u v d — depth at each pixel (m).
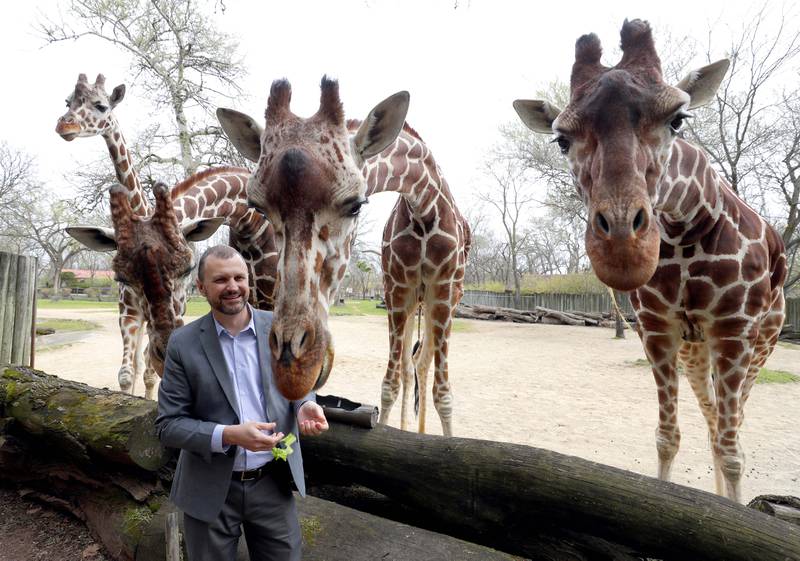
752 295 2.92
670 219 2.90
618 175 1.91
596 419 6.62
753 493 4.18
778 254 3.52
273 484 2.14
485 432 5.93
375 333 18.39
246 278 2.09
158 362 3.04
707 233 2.91
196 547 2.03
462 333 19.55
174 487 2.10
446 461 2.50
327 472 2.97
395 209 4.31
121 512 3.01
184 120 18.47
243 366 2.13
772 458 5.09
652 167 2.05
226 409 2.03
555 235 49.50
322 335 1.93
